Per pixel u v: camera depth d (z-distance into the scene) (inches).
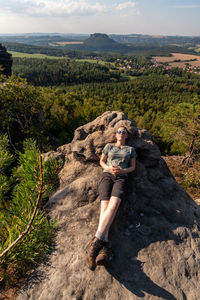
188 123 681.6
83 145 193.6
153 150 189.0
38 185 88.7
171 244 137.0
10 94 794.2
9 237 85.4
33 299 107.3
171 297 113.0
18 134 833.5
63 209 158.6
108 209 130.9
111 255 128.3
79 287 112.8
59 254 127.3
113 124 201.3
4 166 129.5
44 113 1134.4
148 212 156.2
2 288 109.2
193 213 163.3
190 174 591.5
